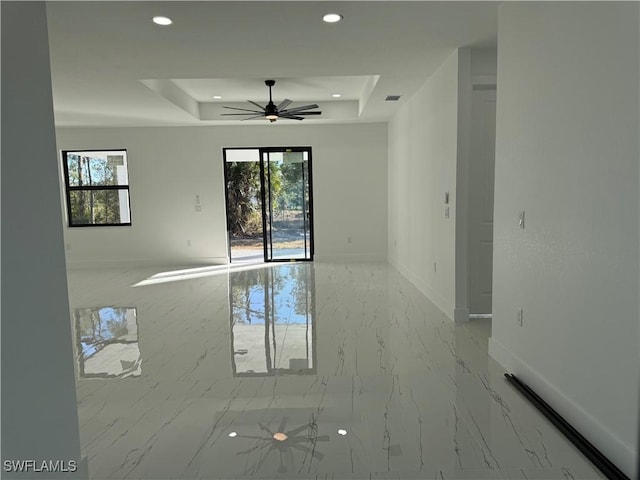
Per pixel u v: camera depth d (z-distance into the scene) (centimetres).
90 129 819
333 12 319
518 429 234
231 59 426
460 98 405
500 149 316
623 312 190
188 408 266
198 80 605
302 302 531
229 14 321
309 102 764
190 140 825
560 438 225
